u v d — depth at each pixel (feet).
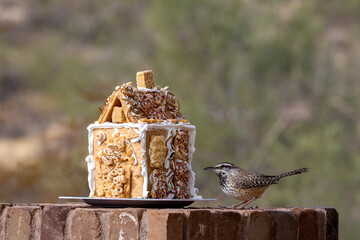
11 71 92.94
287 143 57.57
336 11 67.26
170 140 16.62
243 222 15.61
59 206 16.42
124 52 65.82
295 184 51.75
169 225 14.44
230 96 57.31
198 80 56.85
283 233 16.12
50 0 103.76
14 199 57.52
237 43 57.16
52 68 81.66
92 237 15.60
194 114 53.62
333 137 53.78
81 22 90.94
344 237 50.52
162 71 56.59
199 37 56.29
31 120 82.02
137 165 16.30
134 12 74.38
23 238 16.90
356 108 59.31
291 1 59.16
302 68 58.03
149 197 16.25
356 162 52.85
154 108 17.39
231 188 19.21
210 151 55.21
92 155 17.11
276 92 58.90
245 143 56.24
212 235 15.14
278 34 57.21
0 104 85.40
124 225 15.12
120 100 16.79
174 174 16.79
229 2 56.80
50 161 55.26
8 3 106.73
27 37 101.14
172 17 55.31
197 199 16.42
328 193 51.06
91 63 66.13
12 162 63.93
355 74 61.98
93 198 15.94
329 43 62.69
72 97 58.80
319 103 59.00
